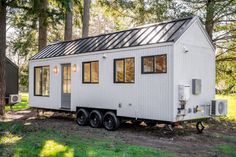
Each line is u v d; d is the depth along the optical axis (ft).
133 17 59.36
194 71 33.37
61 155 22.35
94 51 39.58
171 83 30.71
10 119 46.52
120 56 36.22
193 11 48.32
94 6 68.64
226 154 25.44
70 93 43.75
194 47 33.50
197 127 35.83
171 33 32.48
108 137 31.76
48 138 29.37
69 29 63.36
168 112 30.94
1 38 47.37
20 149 24.07
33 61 51.01
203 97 34.58
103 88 38.37
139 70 33.91
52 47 50.98
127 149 25.45
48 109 47.62
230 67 51.29
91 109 40.37
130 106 34.91
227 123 45.60
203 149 27.09
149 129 37.58
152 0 51.93
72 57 43.16
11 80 63.98
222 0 46.03
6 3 46.34
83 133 34.09
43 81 49.01
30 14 49.49
